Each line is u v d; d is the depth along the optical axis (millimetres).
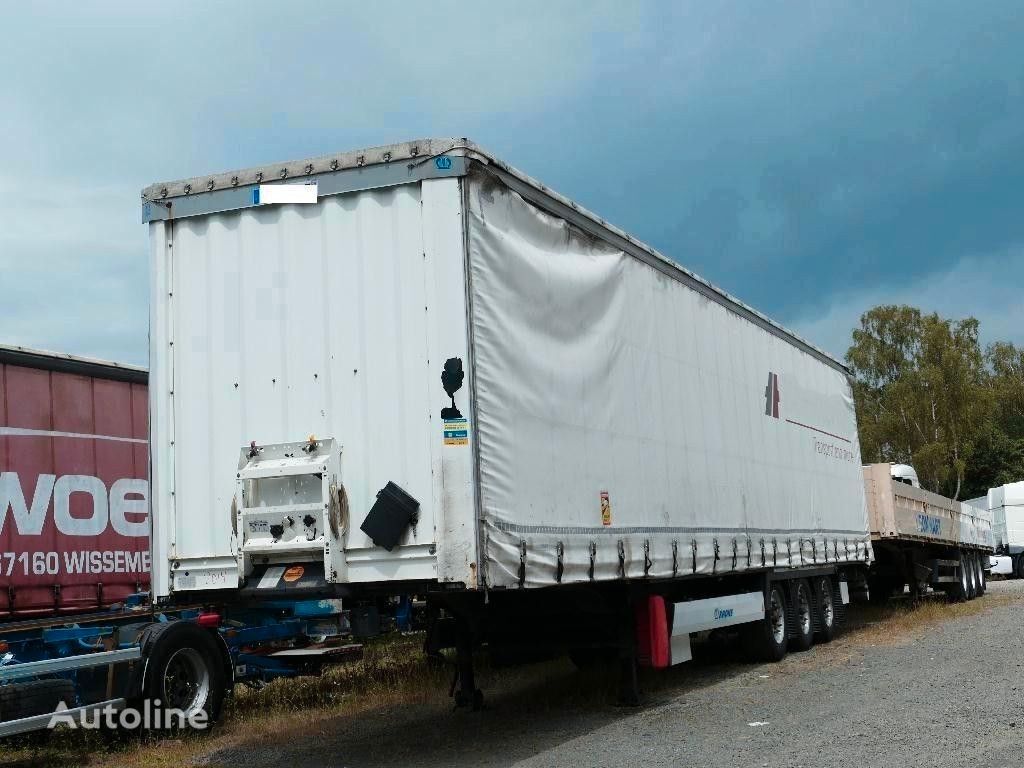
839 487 16766
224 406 7863
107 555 10586
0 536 9438
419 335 7277
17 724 7457
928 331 56062
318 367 7594
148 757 7992
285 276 7789
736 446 12211
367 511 7285
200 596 7816
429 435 7160
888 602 22438
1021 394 64812
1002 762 6316
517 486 7430
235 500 7652
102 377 10906
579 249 8953
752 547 12211
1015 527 39469
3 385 9750
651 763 7027
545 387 8008
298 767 7535
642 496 9461
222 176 8016
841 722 8078
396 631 9070
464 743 8211
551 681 11625
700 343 11477
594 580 8367
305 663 10078
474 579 6871
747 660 12789
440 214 7293
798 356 15336
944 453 53250
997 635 14219
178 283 8148
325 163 7691
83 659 7969
